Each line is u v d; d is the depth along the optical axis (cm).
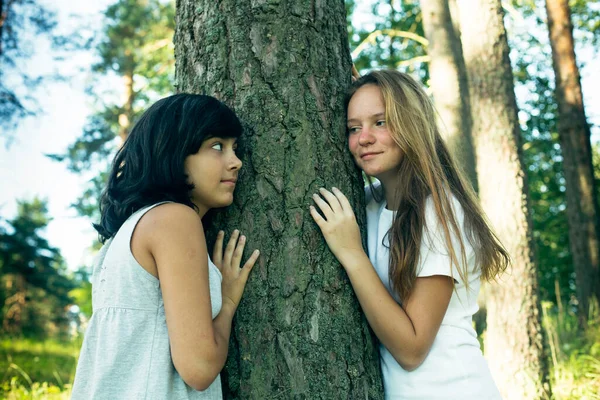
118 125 1555
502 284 480
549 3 877
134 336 151
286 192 177
